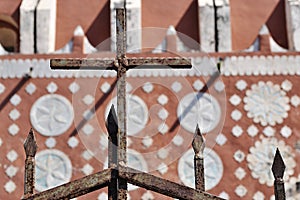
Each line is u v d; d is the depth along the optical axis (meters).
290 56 13.20
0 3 15.10
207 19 14.60
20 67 13.02
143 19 15.07
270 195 12.20
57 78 12.97
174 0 15.23
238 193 12.20
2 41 16.05
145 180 5.20
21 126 12.63
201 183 5.77
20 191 12.17
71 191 5.16
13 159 12.38
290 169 12.36
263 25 13.72
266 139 12.58
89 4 15.25
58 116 12.71
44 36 14.48
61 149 12.45
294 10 14.84
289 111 12.80
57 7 15.23
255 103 12.83
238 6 15.23
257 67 13.10
